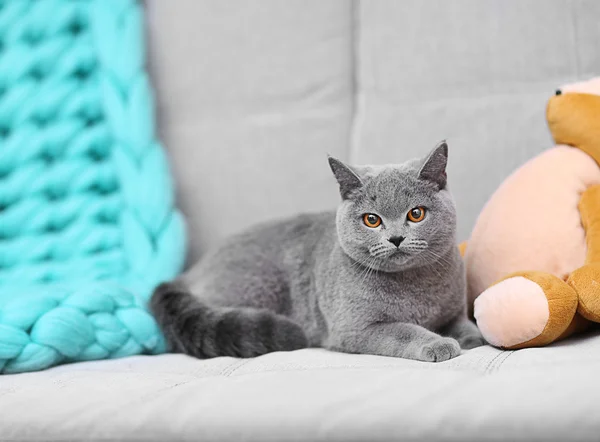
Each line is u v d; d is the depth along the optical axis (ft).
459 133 3.76
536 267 2.98
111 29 4.17
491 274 3.11
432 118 3.81
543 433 2.03
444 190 3.08
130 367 2.95
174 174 4.18
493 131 3.71
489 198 3.55
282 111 4.08
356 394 2.24
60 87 4.13
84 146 4.08
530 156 3.66
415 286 3.07
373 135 3.88
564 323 2.70
